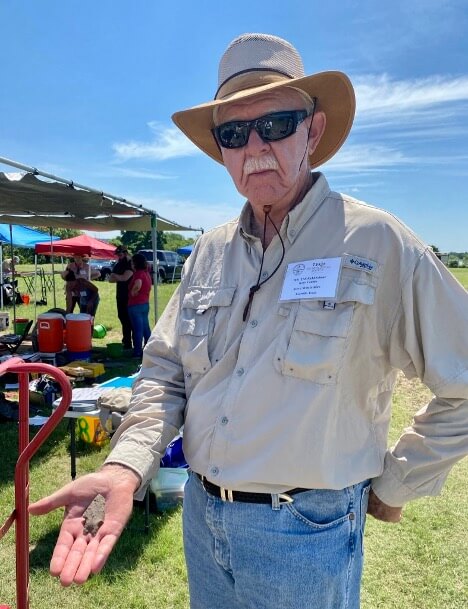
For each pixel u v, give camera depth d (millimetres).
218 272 1397
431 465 1224
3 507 3547
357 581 1265
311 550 1168
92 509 1130
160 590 2803
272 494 1177
